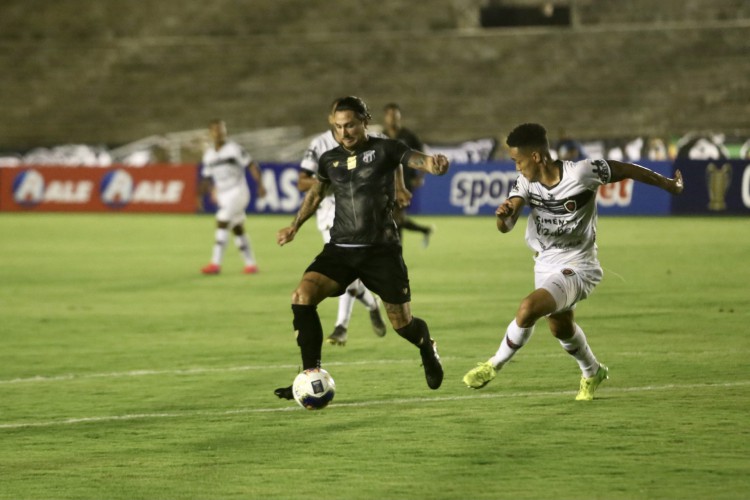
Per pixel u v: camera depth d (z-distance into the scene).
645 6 116.12
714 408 21.03
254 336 32.22
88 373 26.47
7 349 30.28
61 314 37.50
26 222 85.88
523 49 113.25
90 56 121.31
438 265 51.72
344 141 20.84
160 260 57.12
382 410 21.47
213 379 25.42
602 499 15.26
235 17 124.94
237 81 116.62
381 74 114.06
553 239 20.91
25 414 21.81
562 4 118.88
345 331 29.28
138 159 104.44
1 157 104.44
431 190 87.25
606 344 29.05
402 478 16.55
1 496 15.95
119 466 17.61
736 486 15.77
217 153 50.00
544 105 108.12
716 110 105.06
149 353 29.39
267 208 91.56
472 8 120.94
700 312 35.00
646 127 105.06
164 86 117.56
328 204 31.56
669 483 15.98
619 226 71.75
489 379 20.86
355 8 123.25
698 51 109.56
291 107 112.81
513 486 15.98
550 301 20.11
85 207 96.94
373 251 20.83
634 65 109.56
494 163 85.62
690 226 71.25
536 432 19.33
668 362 26.28
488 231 71.69
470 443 18.62
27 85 119.69
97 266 54.31
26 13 128.25
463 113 109.12
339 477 16.69
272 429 20.06
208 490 16.09
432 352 21.55
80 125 115.88
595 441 18.58
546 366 26.05
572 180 20.20
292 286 45.34
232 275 49.84
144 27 126.12
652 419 20.14
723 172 79.38
